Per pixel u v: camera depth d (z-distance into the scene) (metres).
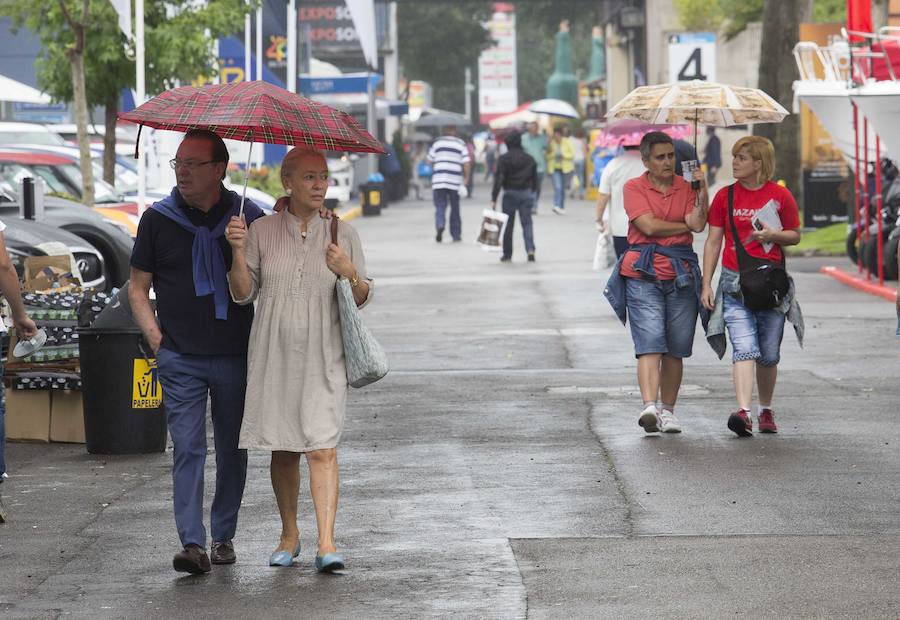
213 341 18.19
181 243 18.19
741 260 26.81
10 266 21.16
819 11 100.44
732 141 129.38
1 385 21.52
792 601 16.48
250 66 71.81
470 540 19.66
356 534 20.12
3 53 81.56
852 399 30.95
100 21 59.94
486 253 73.12
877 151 52.22
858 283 53.59
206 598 17.05
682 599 16.64
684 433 27.47
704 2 111.25
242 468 18.70
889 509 21.05
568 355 38.53
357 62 166.88
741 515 20.83
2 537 20.27
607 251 45.94
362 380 17.92
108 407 26.61
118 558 19.03
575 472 24.06
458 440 27.12
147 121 17.30
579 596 16.84
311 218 18.14
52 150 57.53
